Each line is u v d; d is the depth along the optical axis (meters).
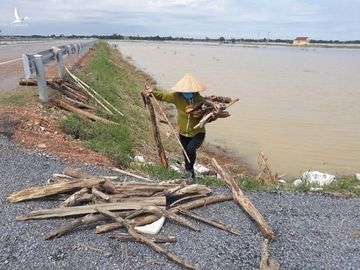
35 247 4.58
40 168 6.77
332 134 17.20
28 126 8.41
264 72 49.19
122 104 15.35
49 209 5.21
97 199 5.45
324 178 9.33
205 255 4.69
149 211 5.22
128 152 9.48
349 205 6.64
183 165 10.04
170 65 53.56
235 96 27.55
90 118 10.55
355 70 57.41
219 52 115.81
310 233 5.47
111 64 29.20
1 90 11.57
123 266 4.37
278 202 6.54
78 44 22.19
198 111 6.89
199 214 5.80
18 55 26.31
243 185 7.27
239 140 15.80
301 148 14.84
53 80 11.53
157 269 4.36
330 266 4.69
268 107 23.67
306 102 26.11
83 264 4.36
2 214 5.24
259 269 4.49
